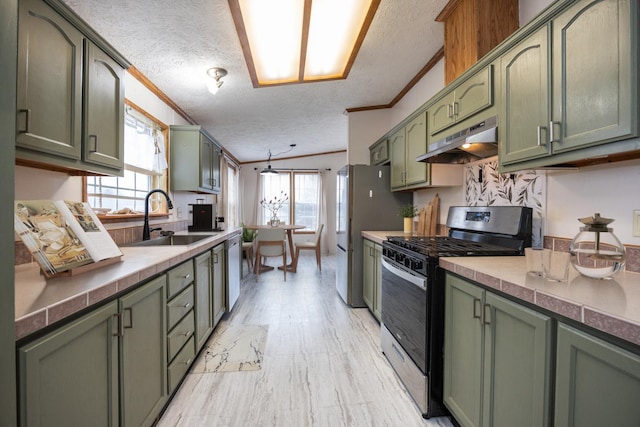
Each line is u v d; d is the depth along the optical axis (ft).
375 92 11.37
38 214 3.79
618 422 2.37
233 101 10.90
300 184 23.40
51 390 2.67
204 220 11.05
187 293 6.14
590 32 3.32
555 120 3.77
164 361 5.00
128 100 7.89
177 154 10.27
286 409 5.36
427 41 7.93
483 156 6.89
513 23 6.03
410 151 8.96
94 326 3.24
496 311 3.77
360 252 11.06
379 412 5.28
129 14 5.97
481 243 6.45
